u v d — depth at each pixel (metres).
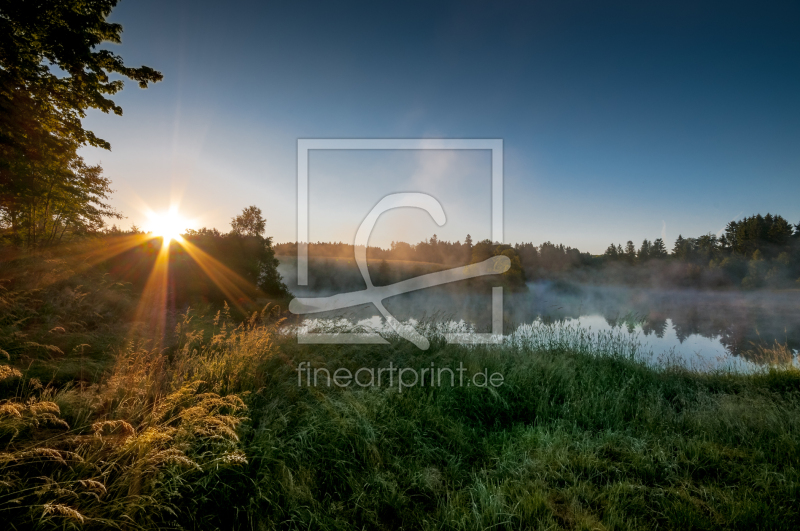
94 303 8.98
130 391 3.67
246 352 5.13
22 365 4.22
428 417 4.32
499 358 6.56
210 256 21.98
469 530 2.70
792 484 3.14
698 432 4.33
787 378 6.27
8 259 9.30
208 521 2.51
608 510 2.94
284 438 3.45
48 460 2.46
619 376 6.46
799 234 75.06
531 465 3.54
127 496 2.36
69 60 8.41
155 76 9.70
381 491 3.09
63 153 11.17
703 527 2.76
